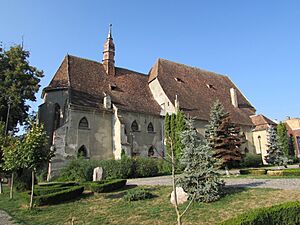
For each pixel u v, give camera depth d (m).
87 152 31.84
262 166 38.84
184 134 16.05
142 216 12.88
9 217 14.59
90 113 33.22
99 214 14.02
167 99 39.00
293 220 9.14
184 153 15.40
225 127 24.97
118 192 19.03
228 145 24.61
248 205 12.73
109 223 12.38
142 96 40.06
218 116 25.64
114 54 41.53
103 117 34.25
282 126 47.69
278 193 14.09
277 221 8.81
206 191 13.90
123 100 36.91
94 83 36.69
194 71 50.16
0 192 23.70
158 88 41.00
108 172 26.67
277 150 37.69
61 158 29.84
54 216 14.35
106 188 19.22
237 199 13.79
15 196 21.27
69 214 14.50
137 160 29.14
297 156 49.19
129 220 12.51
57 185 21.39
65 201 17.28
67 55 38.09
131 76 42.66
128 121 35.22
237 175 24.17
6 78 31.94
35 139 16.39
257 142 45.88
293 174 21.81
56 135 30.14
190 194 14.12
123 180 20.73
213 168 14.52
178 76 45.50
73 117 31.67
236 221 7.93
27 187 22.42
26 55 34.38
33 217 14.44
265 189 15.16
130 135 34.88
